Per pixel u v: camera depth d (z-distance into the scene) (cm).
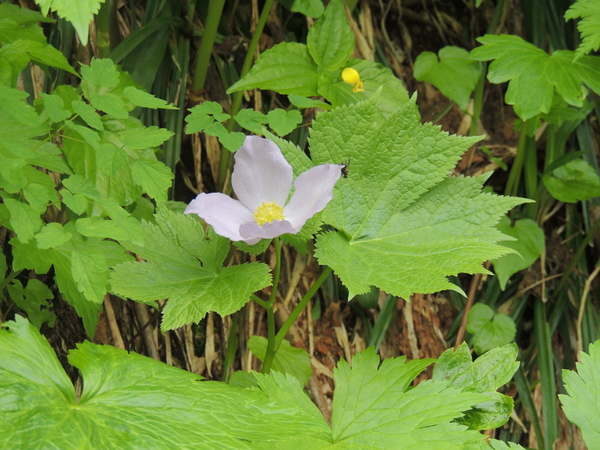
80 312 83
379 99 93
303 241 77
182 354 100
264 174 77
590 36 90
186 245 78
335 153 79
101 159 77
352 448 76
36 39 85
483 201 78
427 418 76
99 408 69
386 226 78
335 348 105
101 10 94
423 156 78
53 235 74
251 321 102
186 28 102
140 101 79
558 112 104
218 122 83
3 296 93
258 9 106
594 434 80
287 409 72
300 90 93
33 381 69
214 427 70
